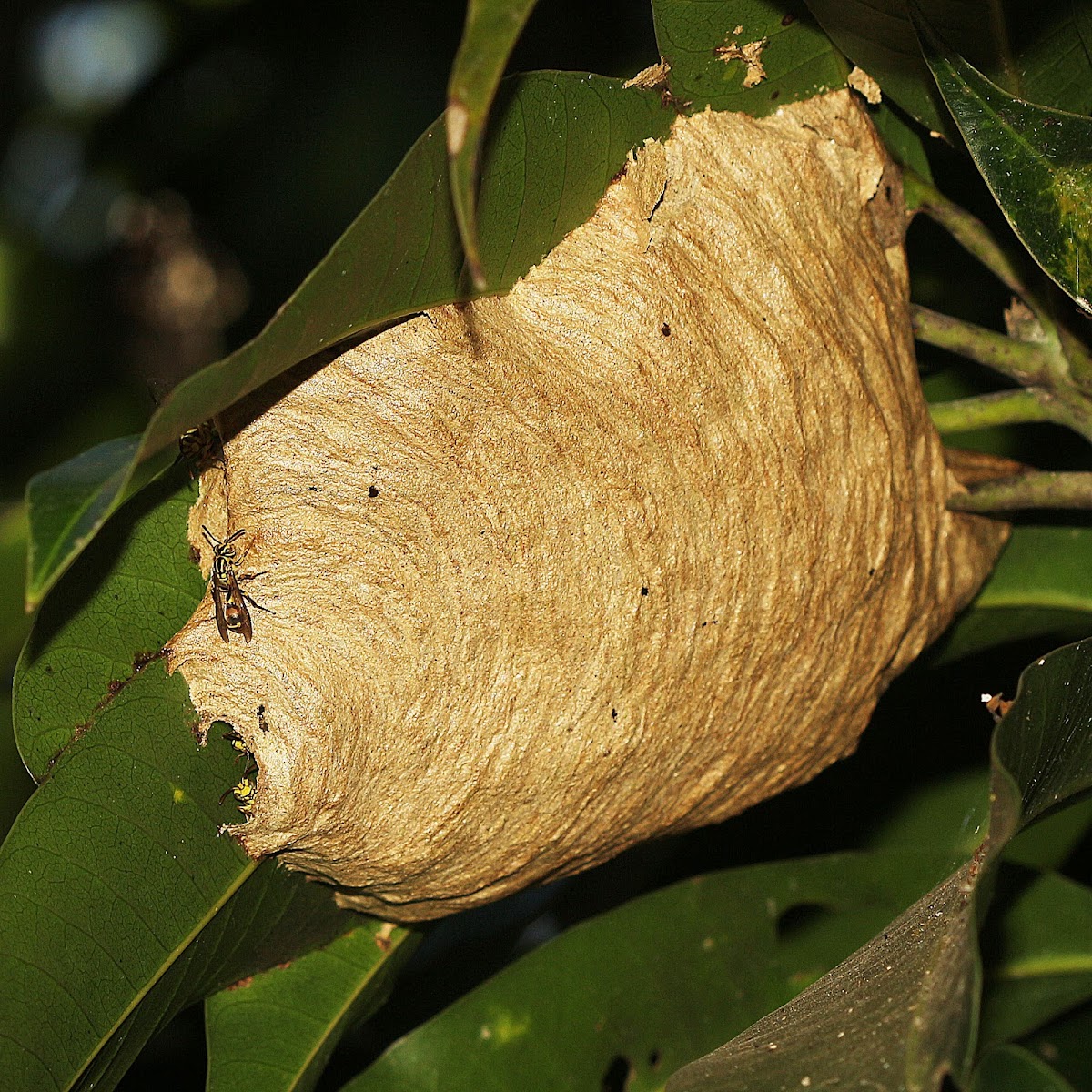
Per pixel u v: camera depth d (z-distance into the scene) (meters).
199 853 0.69
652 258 0.70
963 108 0.68
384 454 0.69
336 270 0.67
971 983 0.65
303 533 0.69
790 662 0.71
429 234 0.68
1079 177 0.68
